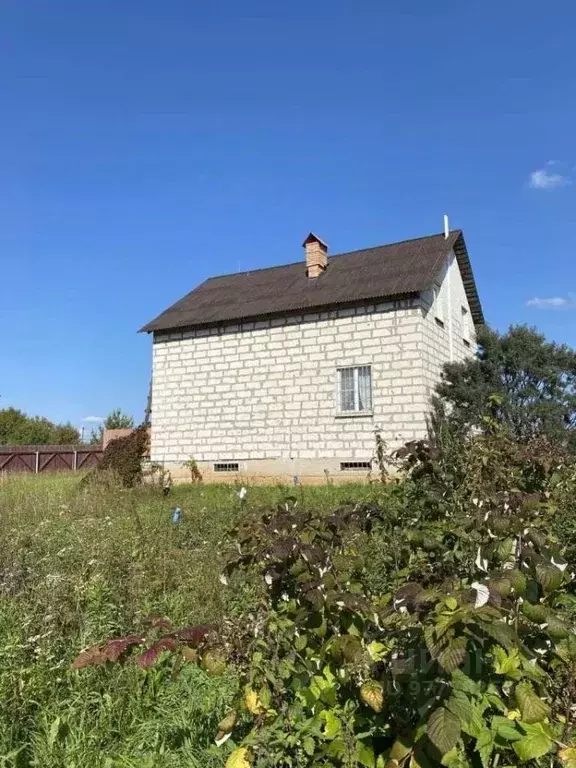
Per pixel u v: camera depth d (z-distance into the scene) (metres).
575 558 3.42
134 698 3.66
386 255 18.58
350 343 16.66
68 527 7.04
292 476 17.06
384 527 3.63
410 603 2.05
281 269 21.00
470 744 1.98
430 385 16.14
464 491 3.49
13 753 3.01
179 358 19.42
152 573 5.80
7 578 5.30
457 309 19.19
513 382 14.62
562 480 4.16
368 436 16.14
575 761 1.86
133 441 15.99
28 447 26.12
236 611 3.65
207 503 11.26
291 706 2.29
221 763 2.96
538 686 2.11
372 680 2.12
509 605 2.14
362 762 2.04
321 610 2.28
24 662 3.74
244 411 18.11
